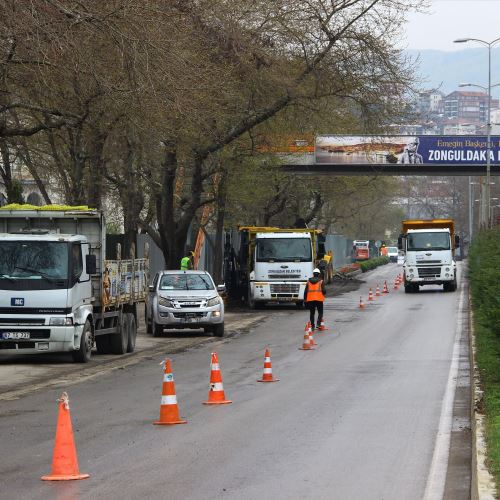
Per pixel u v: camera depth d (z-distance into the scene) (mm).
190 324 89000
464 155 171375
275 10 101625
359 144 167625
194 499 26734
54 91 65812
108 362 68625
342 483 28734
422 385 53281
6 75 62250
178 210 135875
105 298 70250
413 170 175125
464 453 33469
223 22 92625
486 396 44844
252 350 76812
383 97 108750
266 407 45125
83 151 98750
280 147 130375
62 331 65062
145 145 95688
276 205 188750
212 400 46438
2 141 88438
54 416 43469
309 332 77062
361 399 47719
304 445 35156
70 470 29766
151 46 61188
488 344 62844
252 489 27953
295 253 134000
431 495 27062
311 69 105938
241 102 103000
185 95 68188
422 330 93125
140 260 80250
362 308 128125
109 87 61281
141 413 43750
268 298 133000
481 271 66125
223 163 120250
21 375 60750
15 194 99375
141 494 27406
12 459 33156
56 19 55688
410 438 36531
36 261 65438
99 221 70562
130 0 60000
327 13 106125
